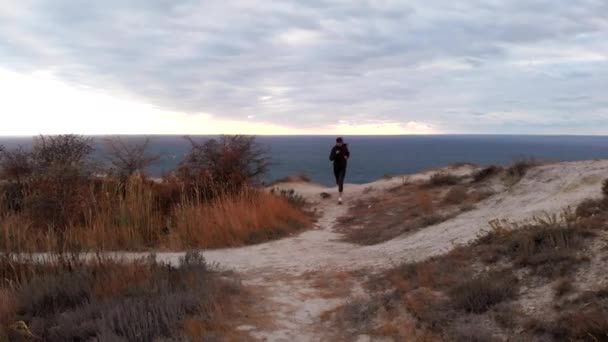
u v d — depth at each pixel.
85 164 13.40
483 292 5.60
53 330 5.50
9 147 14.30
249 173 15.39
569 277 5.51
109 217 11.49
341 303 6.54
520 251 6.45
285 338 5.49
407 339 5.23
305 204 18.12
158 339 5.12
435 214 12.77
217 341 5.23
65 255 8.13
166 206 13.23
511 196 12.31
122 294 6.42
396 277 7.01
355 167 77.81
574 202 9.06
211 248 11.15
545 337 4.66
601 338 4.34
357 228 13.78
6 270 7.72
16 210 11.94
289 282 7.71
